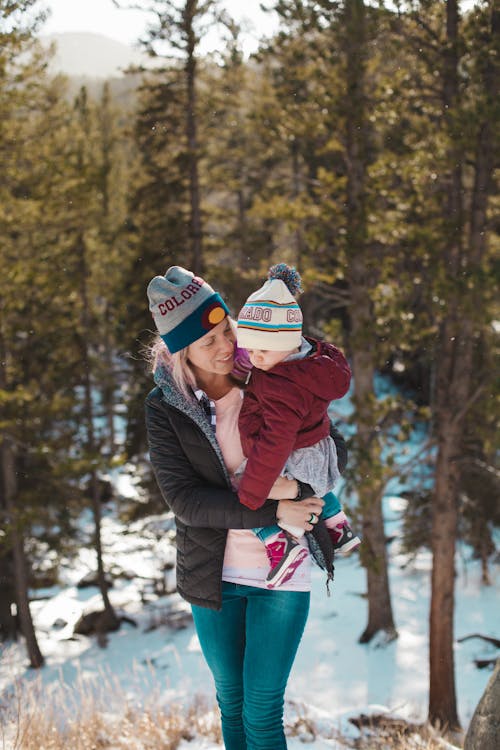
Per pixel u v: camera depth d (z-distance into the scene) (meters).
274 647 2.78
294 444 2.61
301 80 14.41
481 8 11.65
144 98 21.09
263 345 2.55
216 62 19.05
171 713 5.20
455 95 11.90
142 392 22.28
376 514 18.42
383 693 16.34
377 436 13.17
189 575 2.81
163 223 22.12
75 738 4.70
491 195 12.49
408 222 13.19
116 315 23.86
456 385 13.10
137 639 21.86
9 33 14.55
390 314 12.50
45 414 18.20
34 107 17.53
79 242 23.58
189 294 2.66
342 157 15.50
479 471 14.34
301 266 14.98
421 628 19.58
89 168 18.42
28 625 20.11
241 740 3.07
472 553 24.73
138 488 24.25
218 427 2.75
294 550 2.65
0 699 5.03
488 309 11.27
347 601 21.59
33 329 18.64
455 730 11.15
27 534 19.98
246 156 24.17
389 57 12.73
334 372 2.56
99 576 23.33
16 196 17.89
